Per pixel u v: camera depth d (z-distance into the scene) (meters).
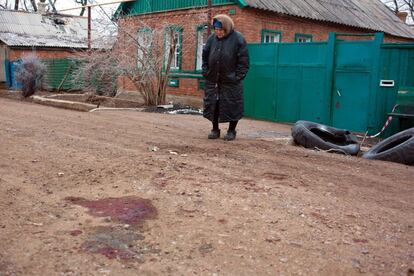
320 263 3.40
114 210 4.35
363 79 10.98
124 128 9.71
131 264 3.31
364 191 5.32
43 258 3.37
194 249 3.57
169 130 9.67
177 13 17.25
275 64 13.00
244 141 8.58
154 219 4.15
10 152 6.69
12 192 4.83
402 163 7.42
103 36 15.54
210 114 8.47
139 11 18.95
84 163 6.05
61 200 4.63
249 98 13.79
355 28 19.11
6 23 29.44
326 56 11.67
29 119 10.89
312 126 9.05
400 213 4.56
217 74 8.15
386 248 3.71
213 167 6.05
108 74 16.59
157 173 5.59
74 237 3.74
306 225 4.10
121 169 5.75
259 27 15.60
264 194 4.90
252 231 3.93
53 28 30.84
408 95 9.59
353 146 8.32
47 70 21.98
